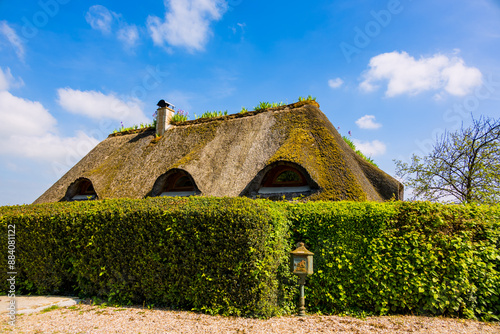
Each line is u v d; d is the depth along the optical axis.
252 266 5.57
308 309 6.24
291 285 6.31
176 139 14.28
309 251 6.01
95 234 6.82
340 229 6.25
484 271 6.05
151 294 6.29
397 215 6.31
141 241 6.37
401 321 5.61
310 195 8.62
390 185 10.01
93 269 6.83
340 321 5.59
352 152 11.47
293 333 4.91
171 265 6.06
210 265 5.79
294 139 10.37
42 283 7.46
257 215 5.65
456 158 15.26
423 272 6.02
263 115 13.17
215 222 5.77
